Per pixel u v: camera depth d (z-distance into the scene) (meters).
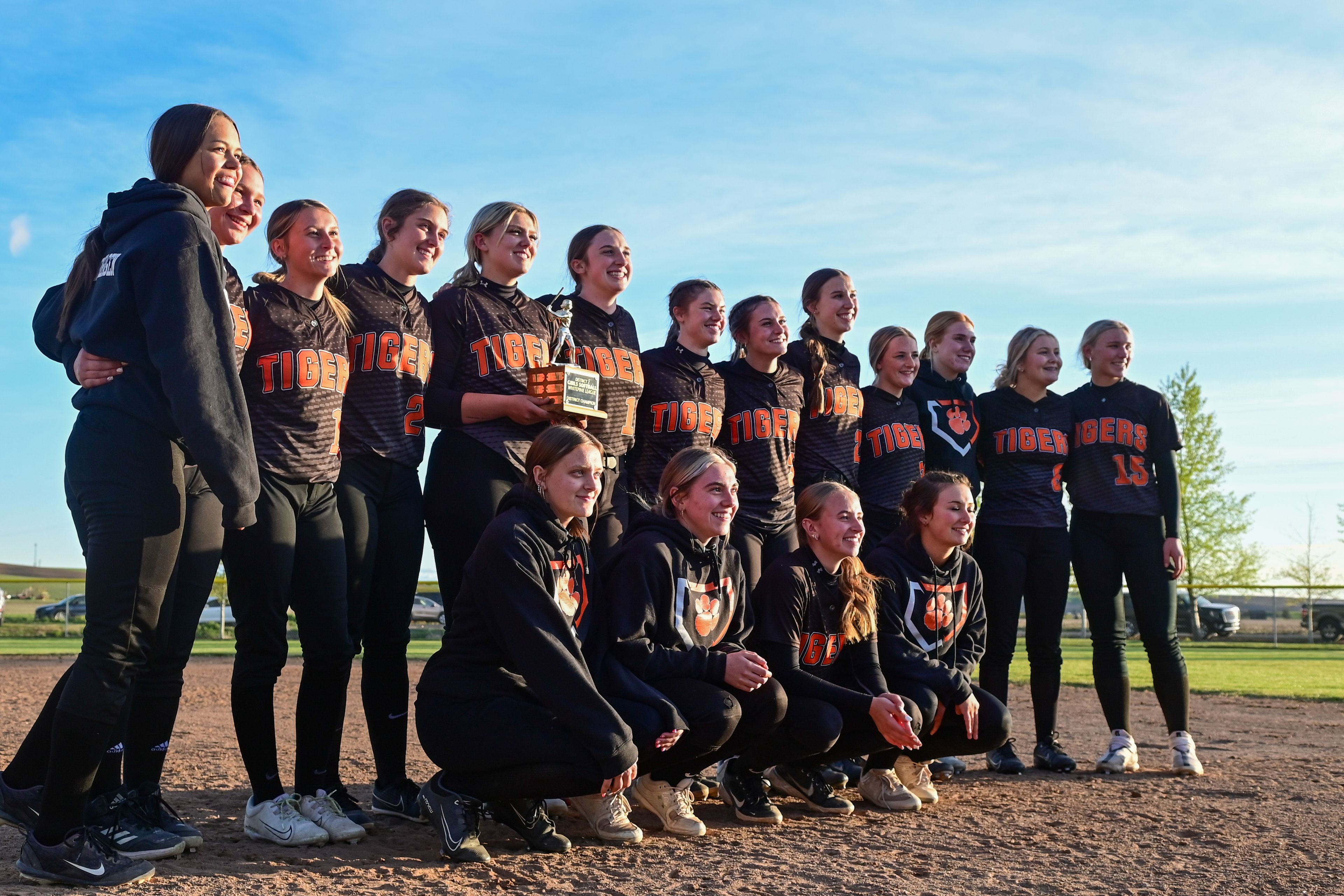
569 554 3.37
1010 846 3.40
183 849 3.02
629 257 4.40
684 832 3.51
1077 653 16.05
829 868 3.08
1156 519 5.22
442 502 3.89
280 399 3.33
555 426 3.39
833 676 4.07
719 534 3.69
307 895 2.69
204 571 3.12
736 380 4.79
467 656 3.27
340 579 3.48
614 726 3.04
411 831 3.53
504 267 4.07
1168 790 4.45
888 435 5.16
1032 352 5.22
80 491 2.71
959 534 4.24
